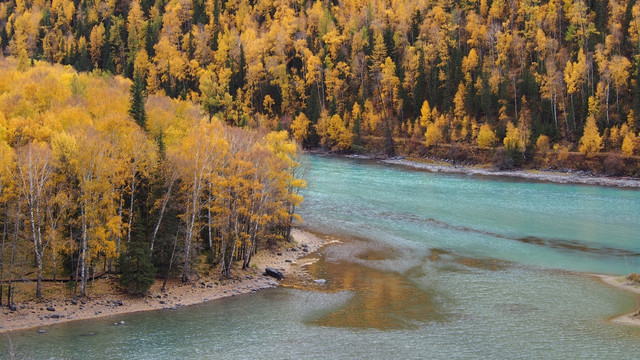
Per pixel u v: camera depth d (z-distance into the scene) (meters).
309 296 45.62
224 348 34.03
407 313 41.06
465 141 136.88
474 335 36.28
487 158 128.88
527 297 44.81
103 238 42.47
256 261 56.00
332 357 32.72
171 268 48.84
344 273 52.66
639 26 136.00
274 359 32.41
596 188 101.00
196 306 42.91
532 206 84.88
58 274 45.62
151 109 81.00
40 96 76.19
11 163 43.69
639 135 112.56
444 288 47.53
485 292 46.28
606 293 45.88
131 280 43.66
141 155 49.50
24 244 47.16
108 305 41.88
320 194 94.50
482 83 138.88
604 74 123.88
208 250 55.00
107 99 83.38
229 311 41.62
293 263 56.34
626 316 40.16
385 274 52.25
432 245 63.44
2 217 42.97
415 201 88.94
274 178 55.19
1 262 40.91
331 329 37.69
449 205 85.88
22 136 56.41
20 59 125.12
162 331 36.97
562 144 122.94
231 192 51.22
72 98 78.31
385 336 36.28
